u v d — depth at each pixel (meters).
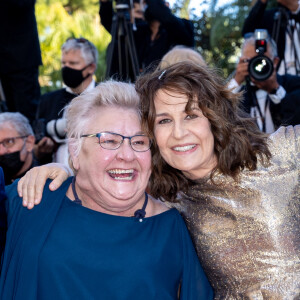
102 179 1.98
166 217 2.11
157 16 3.70
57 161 3.47
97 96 2.02
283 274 1.97
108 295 1.93
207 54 5.70
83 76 3.73
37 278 1.95
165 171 2.24
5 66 4.21
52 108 3.82
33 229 2.02
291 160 2.07
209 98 2.04
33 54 4.32
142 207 2.10
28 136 3.29
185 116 2.02
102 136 1.96
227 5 5.73
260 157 2.07
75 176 2.17
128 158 1.96
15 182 2.24
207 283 2.14
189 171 2.15
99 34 7.50
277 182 2.05
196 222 2.16
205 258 2.12
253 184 2.06
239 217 2.06
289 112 3.16
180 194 2.26
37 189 2.11
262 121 3.23
